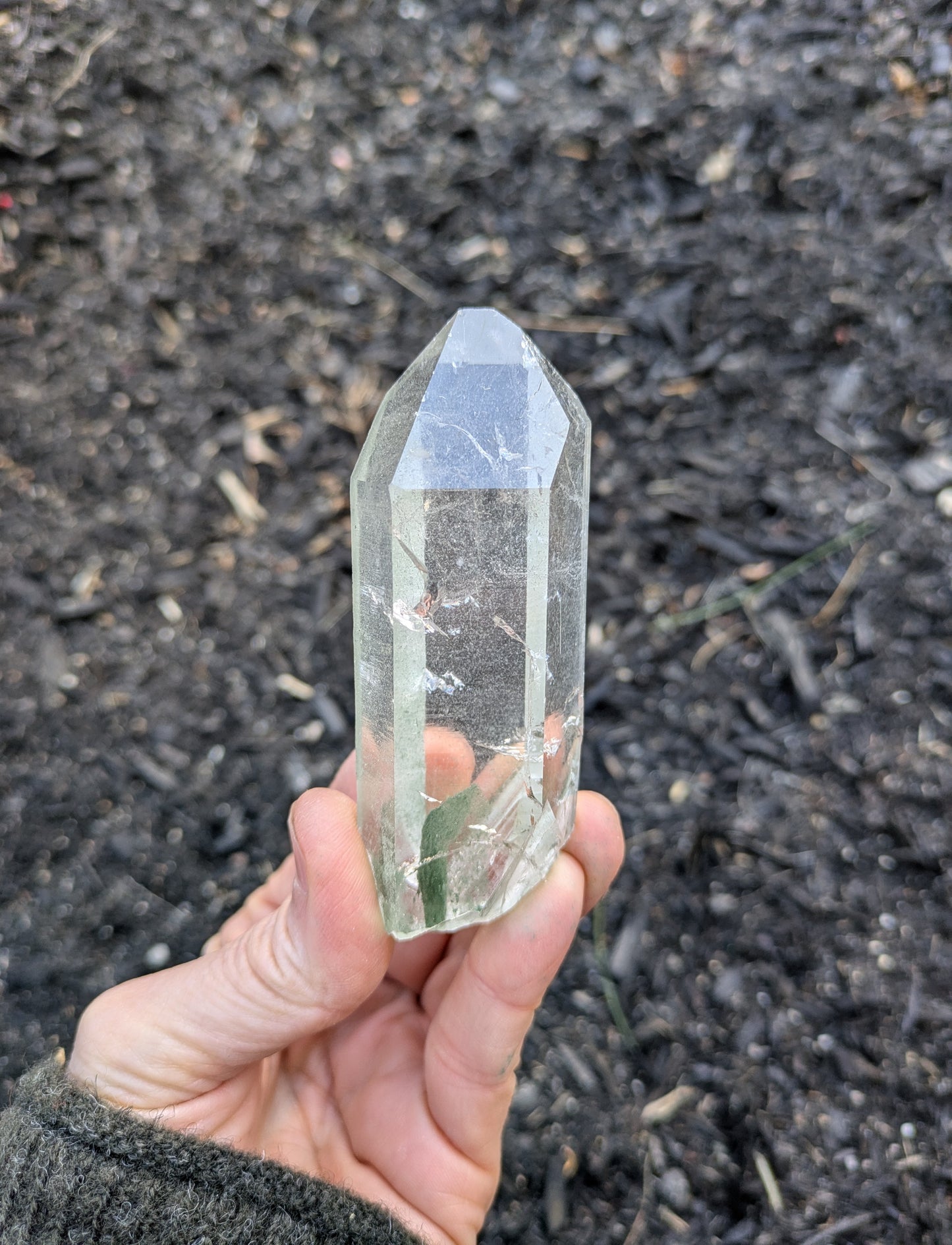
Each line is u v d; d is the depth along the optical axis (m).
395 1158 0.24
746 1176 0.29
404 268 0.39
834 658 0.35
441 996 0.25
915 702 0.34
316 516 0.37
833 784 0.34
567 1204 0.29
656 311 0.38
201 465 0.37
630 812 0.34
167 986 0.21
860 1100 0.30
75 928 0.33
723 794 0.34
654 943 0.33
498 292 0.39
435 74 0.40
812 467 0.37
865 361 0.37
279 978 0.20
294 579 0.37
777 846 0.33
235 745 0.35
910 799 0.33
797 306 0.38
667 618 0.37
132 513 0.37
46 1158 0.19
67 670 0.35
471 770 0.20
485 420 0.19
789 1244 0.28
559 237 0.39
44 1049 0.31
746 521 0.37
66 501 0.37
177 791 0.35
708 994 0.32
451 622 0.19
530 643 0.19
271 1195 0.19
